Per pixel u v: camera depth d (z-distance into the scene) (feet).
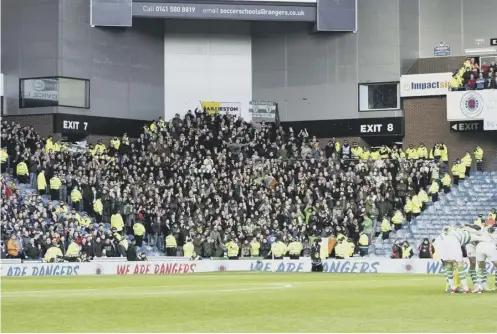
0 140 285.23
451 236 141.79
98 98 325.42
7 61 321.32
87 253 254.47
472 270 145.28
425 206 290.56
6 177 273.95
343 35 336.90
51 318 102.47
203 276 220.23
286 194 291.58
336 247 263.29
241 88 347.97
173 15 323.57
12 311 112.06
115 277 219.00
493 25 327.06
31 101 318.24
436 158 306.35
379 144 338.95
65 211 266.57
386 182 289.12
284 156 309.42
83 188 279.90
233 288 161.27
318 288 159.22
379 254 277.23
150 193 284.61
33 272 235.40
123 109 332.60
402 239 279.69
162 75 343.26
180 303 123.03
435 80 320.70
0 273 234.58
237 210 282.15
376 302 122.21
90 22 322.55
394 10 329.52
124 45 332.80
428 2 333.01
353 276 214.90
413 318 98.84
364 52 333.83
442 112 320.29
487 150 313.53
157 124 312.50
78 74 320.09
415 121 325.01
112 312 109.50
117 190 281.54
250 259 264.72
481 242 140.15
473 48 328.90
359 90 334.65
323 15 330.34
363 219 280.31
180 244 275.59
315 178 293.02
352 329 88.22
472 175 302.45
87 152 295.69
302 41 342.44
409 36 332.19
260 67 347.77
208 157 298.15
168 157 299.17
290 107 344.49
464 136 316.81
